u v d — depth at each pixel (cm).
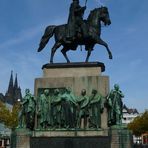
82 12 2739
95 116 2464
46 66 2706
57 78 2622
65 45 2752
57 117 2495
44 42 2767
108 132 2398
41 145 2420
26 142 2438
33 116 2527
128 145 2353
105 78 2588
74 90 2588
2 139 9750
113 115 2438
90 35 2648
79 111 2486
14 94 16600
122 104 2472
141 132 9412
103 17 2733
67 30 2714
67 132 2431
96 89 2570
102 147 2361
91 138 2383
